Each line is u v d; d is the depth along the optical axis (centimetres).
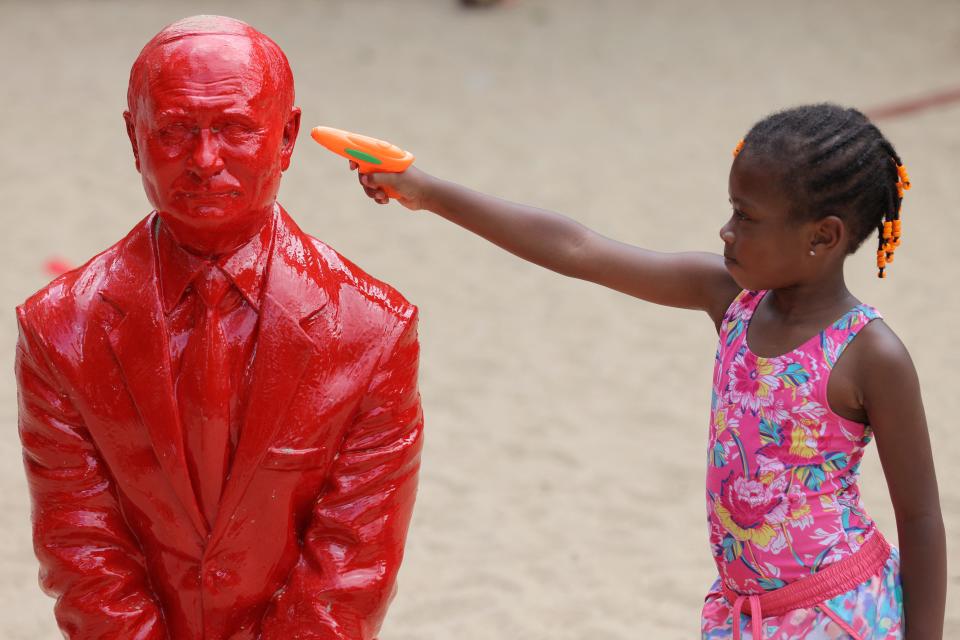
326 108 2258
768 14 2823
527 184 1948
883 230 554
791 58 2533
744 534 554
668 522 1100
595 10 2870
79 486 516
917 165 1988
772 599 550
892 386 526
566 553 1046
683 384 1374
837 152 521
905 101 2245
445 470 1185
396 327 524
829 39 2642
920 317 1503
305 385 506
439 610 959
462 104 2314
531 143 2133
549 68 2516
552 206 1862
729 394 559
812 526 541
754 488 548
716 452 563
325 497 524
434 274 1652
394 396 525
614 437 1258
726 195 1917
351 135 567
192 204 477
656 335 1498
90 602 515
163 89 470
